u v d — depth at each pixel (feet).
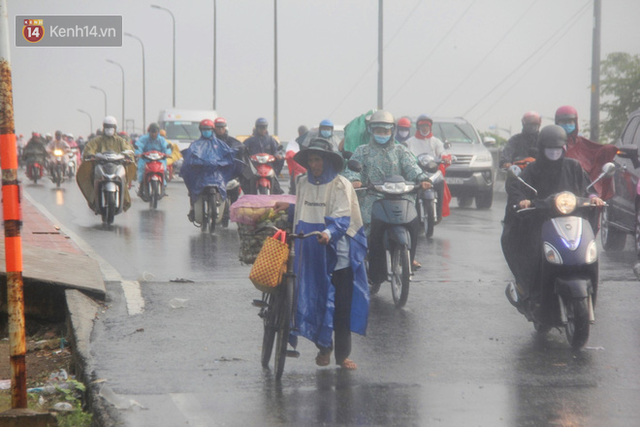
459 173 167.53
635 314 64.03
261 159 132.16
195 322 60.44
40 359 56.03
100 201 125.70
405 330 59.16
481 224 135.33
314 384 46.11
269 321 47.78
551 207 53.42
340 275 48.39
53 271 68.39
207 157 116.88
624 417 40.57
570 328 53.98
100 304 65.16
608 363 50.62
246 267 85.76
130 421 39.58
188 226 126.82
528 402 42.93
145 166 156.97
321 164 47.57
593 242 53.01
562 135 55.62
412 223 66.95
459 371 48.85
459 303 67.92
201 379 46.75
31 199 176.76
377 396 43.93
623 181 99.60
